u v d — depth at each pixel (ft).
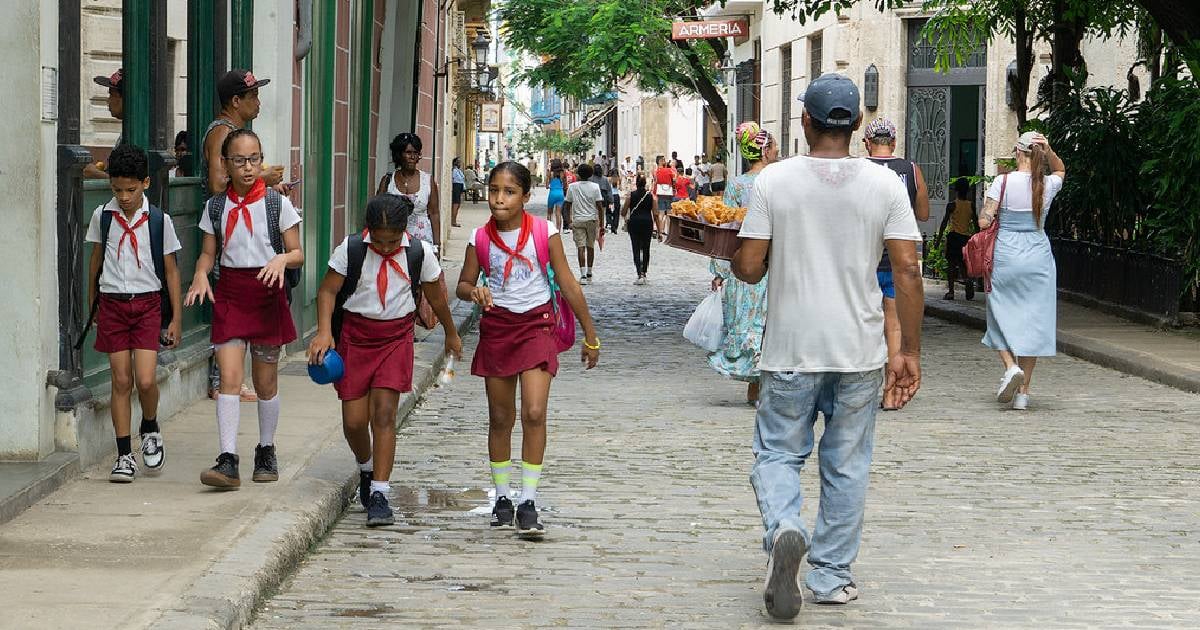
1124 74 97.25
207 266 28.53
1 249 28.22
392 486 31.42
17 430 28.45
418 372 46.14
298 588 23.30
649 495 30.78
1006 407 43.62
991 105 104.88
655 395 46.19
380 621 21.50
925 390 47.26
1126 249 66.39
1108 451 36.29
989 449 36.42
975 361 55.16
